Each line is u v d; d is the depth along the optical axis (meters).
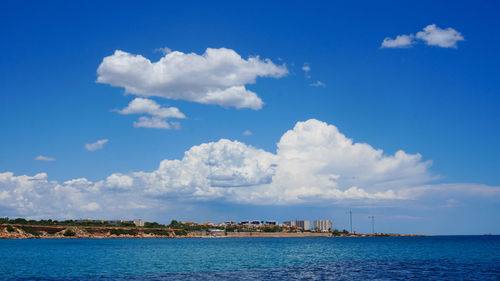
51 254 156.75
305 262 119.44
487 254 159.12
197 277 80.75
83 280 75.88
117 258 135.62
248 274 86.12
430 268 97.62
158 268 100.00
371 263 114.38
